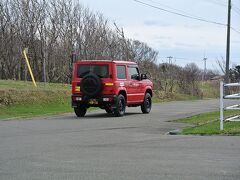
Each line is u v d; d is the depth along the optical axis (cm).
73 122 1722
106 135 1318
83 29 3956
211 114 2025
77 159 927
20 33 3650
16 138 1260
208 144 1106
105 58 3969
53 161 908
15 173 800
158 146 1092
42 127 1548
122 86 1988
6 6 3672
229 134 1281
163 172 798
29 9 3731
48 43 3747
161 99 3634
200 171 802
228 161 889
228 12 3725
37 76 3669
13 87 2566
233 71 5303
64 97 2691
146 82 2209
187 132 1348
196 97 4338
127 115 2066
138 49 5078
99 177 764
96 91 1927
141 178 754
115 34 5056
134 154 982
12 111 2211
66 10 3966
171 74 4378
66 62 3734
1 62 3531
